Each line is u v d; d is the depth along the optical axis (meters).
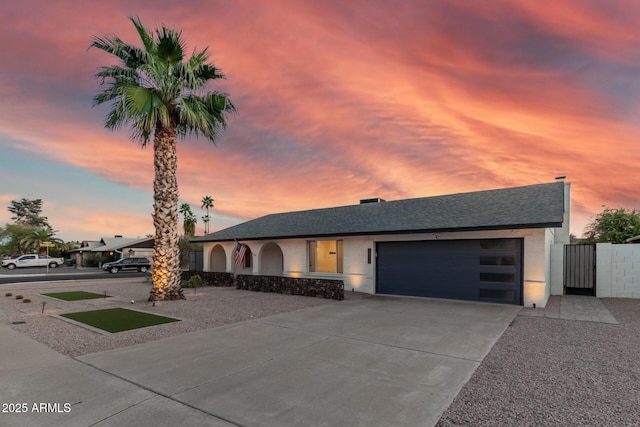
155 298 11.77
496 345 6.27
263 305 11.04
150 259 34.22
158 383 4.42
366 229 13.88
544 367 5.06
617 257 12.75
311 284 13.15
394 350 5.93
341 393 4.09
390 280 13.71
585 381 4.51
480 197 14.45
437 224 12.17
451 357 5.53
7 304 11.59
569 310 9.92
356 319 8.68
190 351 5.89
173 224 12.16
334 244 16.59
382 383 4.41
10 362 5.29
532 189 13.73
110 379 4.57
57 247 57.34
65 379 4.57
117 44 11.34
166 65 11.79
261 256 20.00
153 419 3.45
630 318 8.75
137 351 5.89
